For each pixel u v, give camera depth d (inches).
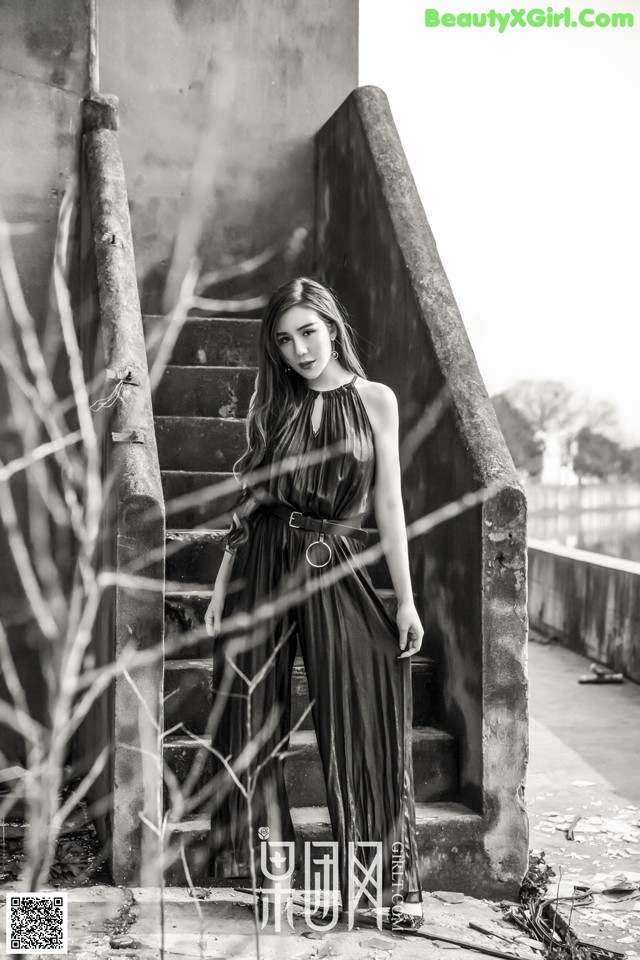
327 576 109.5
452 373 140.8
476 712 126.7
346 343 115.1
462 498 132.0
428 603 146.7
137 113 217.6
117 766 117.2
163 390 192.5
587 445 1471.5
